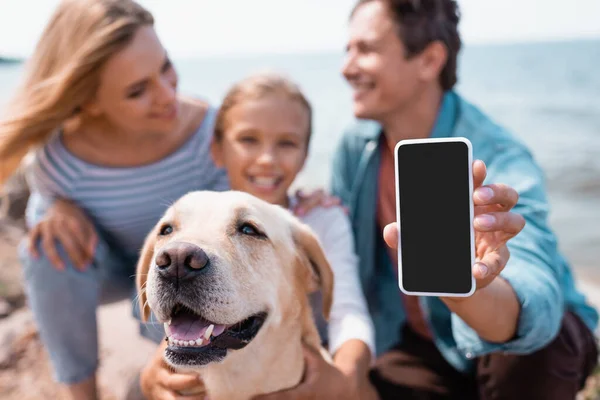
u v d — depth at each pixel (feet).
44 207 3.80
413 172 2.01
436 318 3.35
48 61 3.41
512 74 36.32
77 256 3.46
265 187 3.30
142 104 3.32
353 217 3.90
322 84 36.01
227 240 2.34
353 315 3.19
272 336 2.52
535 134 18.25
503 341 2.60
